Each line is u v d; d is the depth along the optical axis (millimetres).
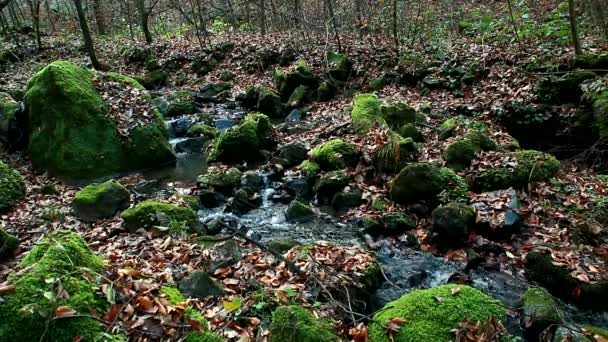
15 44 20234
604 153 9078
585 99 9672
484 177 7410
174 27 26156
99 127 9797
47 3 25062
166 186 8828
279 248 6039
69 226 6828
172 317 3883
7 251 5781
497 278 5805
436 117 10648
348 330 4336
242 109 13641
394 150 7930
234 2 24141
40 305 3551
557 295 5500
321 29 17359
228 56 17375
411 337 3979
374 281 5516
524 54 11781
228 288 4770
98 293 3867
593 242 6176
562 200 6969
